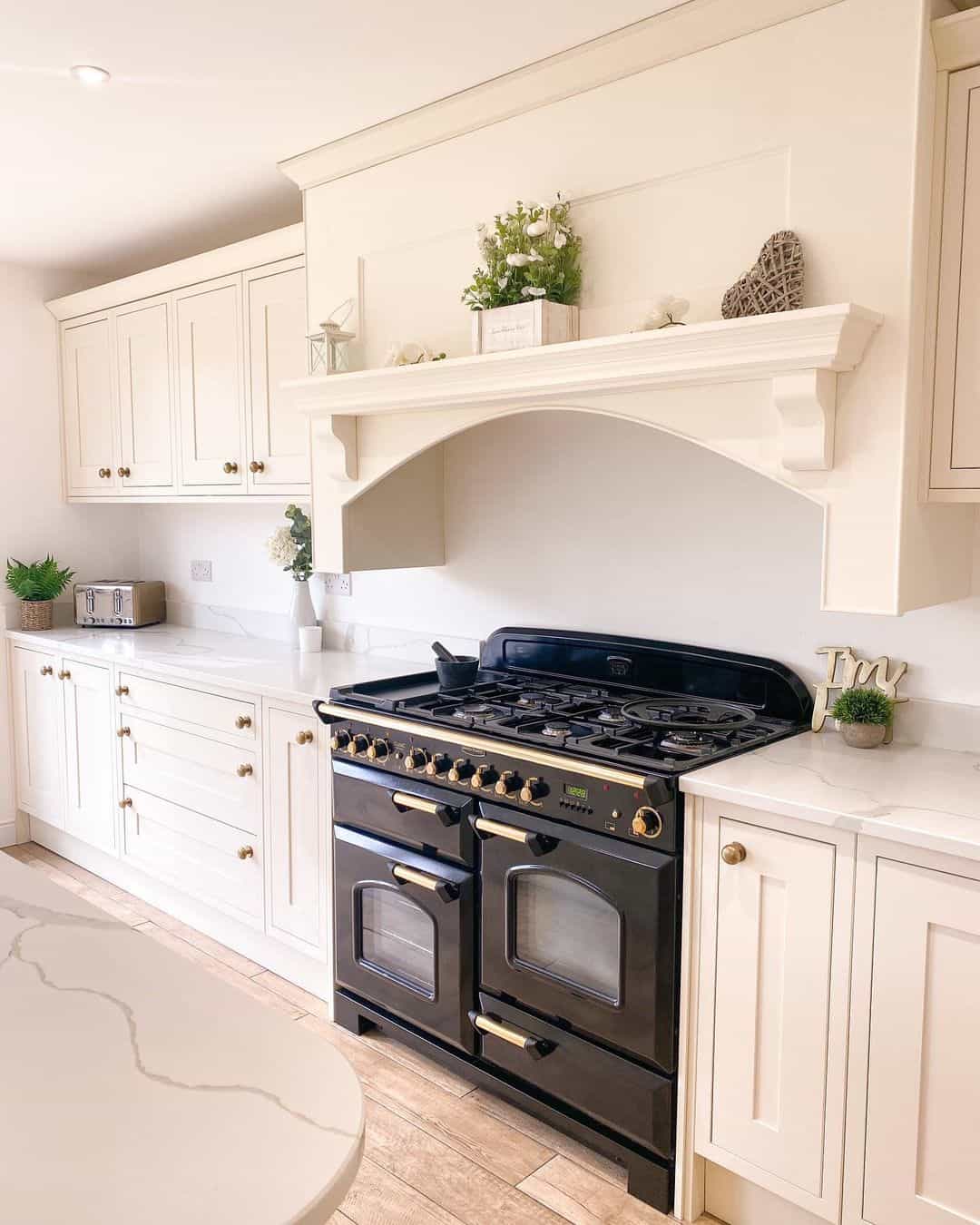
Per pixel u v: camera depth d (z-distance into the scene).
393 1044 2.65
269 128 2.56
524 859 2.16
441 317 2.46
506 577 2.96
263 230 3.57
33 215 3.38
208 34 2.05
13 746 4.25
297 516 3.40
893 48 1.69
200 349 3.42
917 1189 1.66
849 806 1.71
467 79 2.25
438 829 2.37
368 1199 2.05
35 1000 1.14
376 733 2.51
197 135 2.62
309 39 2.07
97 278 4.28
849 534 1.80
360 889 2.60
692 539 2.51
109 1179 0.82
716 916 1.88
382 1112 2.34
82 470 4.15
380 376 2.40
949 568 1.96
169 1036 1.06
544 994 2.16
